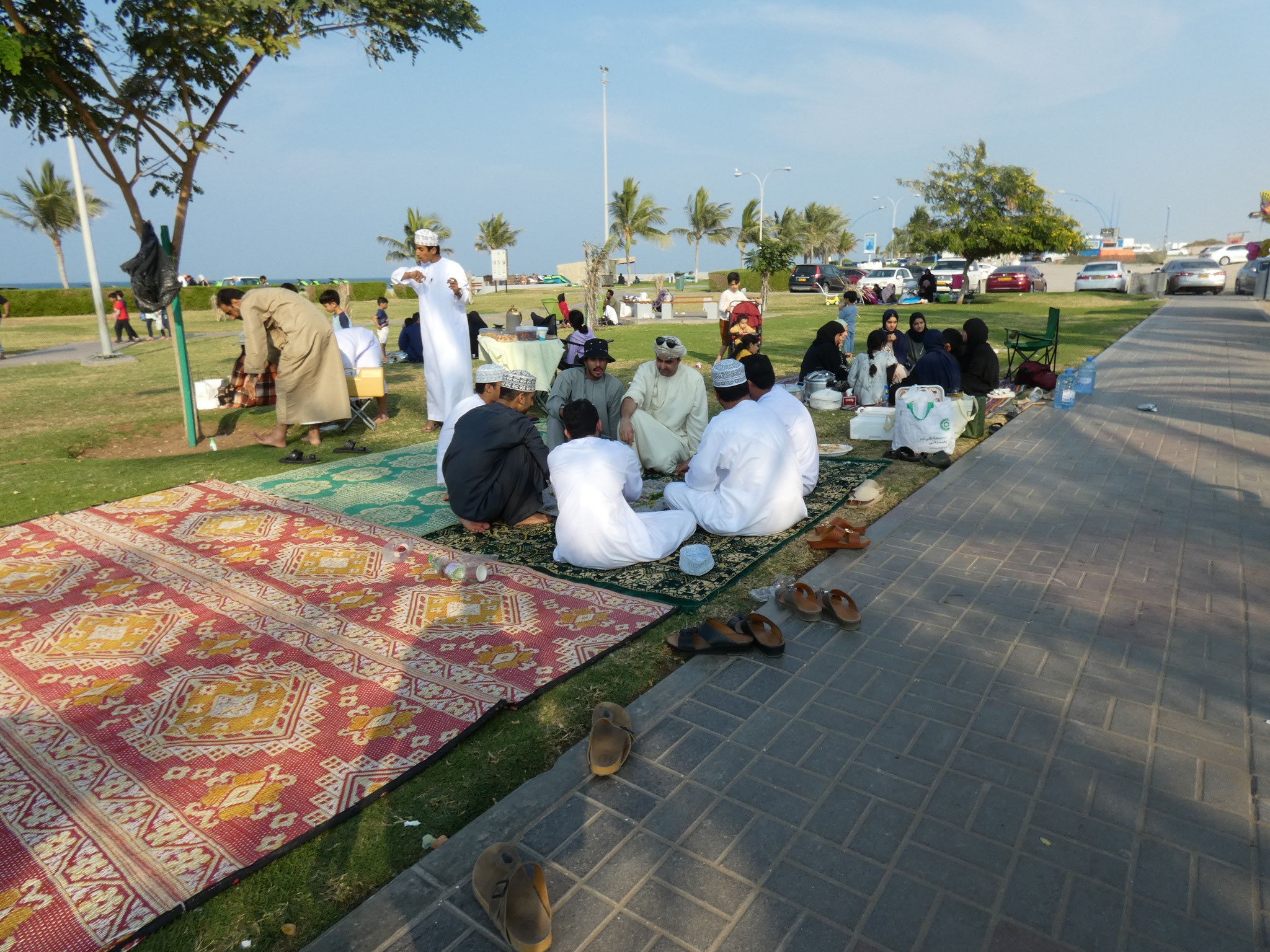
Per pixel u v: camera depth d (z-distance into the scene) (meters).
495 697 3.16
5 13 7.20
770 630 3.59
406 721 3.01
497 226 59.69
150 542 5.08
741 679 3.27
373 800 2.60
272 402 9.19
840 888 2.18
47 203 43.94
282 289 7.65
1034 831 2.38
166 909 2.14
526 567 4.56
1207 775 2.61
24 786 2.69
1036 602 3.92
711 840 2.38
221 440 8.51
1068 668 3.29
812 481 5.81
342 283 17.23
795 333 18.62
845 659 3.41
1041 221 25.86
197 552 4.89
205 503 5.94
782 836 2.38
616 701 3.18
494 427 5.14
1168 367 11.77
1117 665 3.31
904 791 2.57
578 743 2.89
